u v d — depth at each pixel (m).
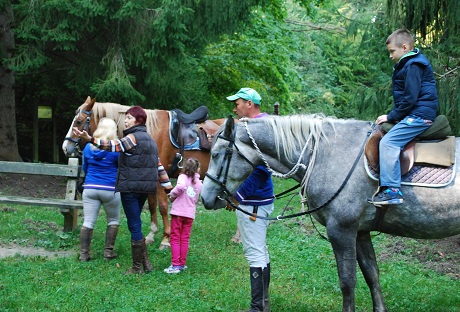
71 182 7.80
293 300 5.40
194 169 6.32
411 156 4.28
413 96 4.19
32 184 11.87
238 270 6.42
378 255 7.28
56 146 15.02
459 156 4.32
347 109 9.54
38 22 11.11
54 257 6.76
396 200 4.16
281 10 18.08
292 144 4.47
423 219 4.28
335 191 4.34
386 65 8.50
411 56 4.29
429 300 5.52
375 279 4.73
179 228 6.27
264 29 17.50
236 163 4.48
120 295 5.33
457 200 4.20
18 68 11.27
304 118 4.54
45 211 9.49
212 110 16.16
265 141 4.49
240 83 16.39
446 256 7.09
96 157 6.52
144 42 11.20
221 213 9.93
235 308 5.13
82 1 10.40
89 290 5.42
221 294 5.45
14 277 5.74
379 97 8.24
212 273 6.27
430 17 7.73
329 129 4.51
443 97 7.42
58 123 16.19
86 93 12.54
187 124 7.36
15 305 4.95
